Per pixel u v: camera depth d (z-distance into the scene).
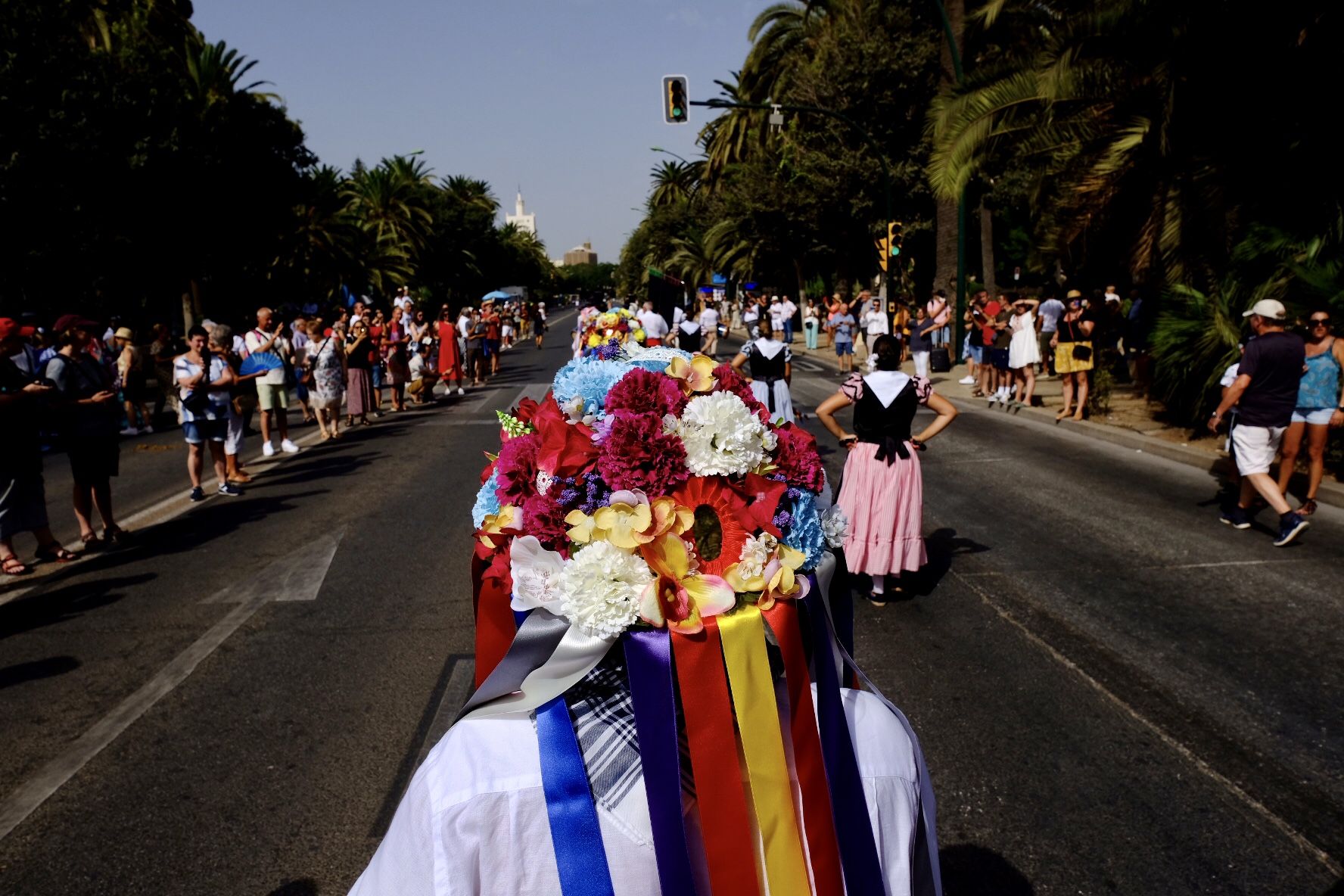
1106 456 10.28
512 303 50.88
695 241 60.84
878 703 1.54
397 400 16.33
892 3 28.97
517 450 1.50
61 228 22.27
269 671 4.84
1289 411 6.71
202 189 27.27
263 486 9.73
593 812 1.27
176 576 6.53
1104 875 3.09
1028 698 4.38
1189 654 4.85
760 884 1.32
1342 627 5.16
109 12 28.73
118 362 14.26
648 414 1.47
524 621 1.43
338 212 46.38
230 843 3.33
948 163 13.73
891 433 5.73
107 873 3.17
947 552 6.74
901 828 1.43
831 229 32.53
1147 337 12.23
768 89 35.34
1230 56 11.38
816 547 1.54
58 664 4.98
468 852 1.26
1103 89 12.42
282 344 11.73
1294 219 11.53
